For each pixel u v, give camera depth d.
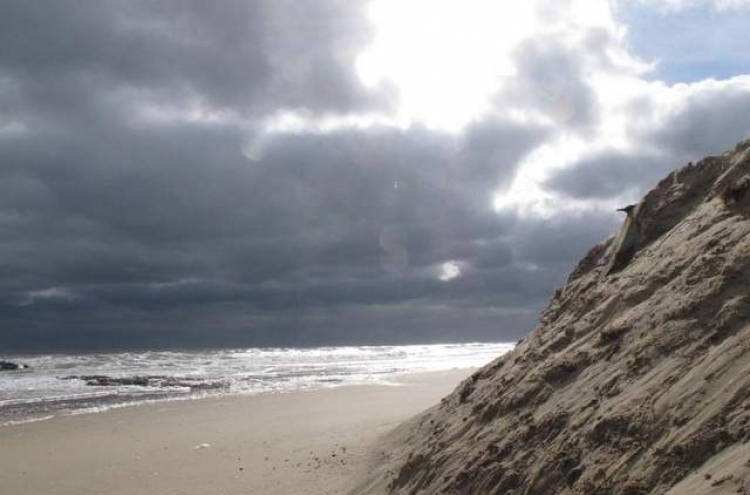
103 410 23.28
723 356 5.82
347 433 16.16
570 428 6.91
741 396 5.17
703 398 5.54
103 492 12.33
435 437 10.20
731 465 4.44
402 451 11.62
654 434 5.68
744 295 6.51
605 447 6.12
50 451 15.97
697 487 4.50
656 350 6.86
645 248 9.92
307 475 12.21
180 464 14.12
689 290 7.36
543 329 10.99
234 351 110.00
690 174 10.57
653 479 5.20
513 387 9.20
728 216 8.29
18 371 47.00
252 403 24.45
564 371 8.32
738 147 10.20
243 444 15.88
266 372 45.16
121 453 15.55
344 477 11.70
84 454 15.57
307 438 16.02
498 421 8.60
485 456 7.86
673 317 7.12
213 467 13.62
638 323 7.69
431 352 96.56
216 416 21.11
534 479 6.61
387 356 80.00
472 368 45.09
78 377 38.38
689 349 6.45
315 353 96.75
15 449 16.23
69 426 19.58
